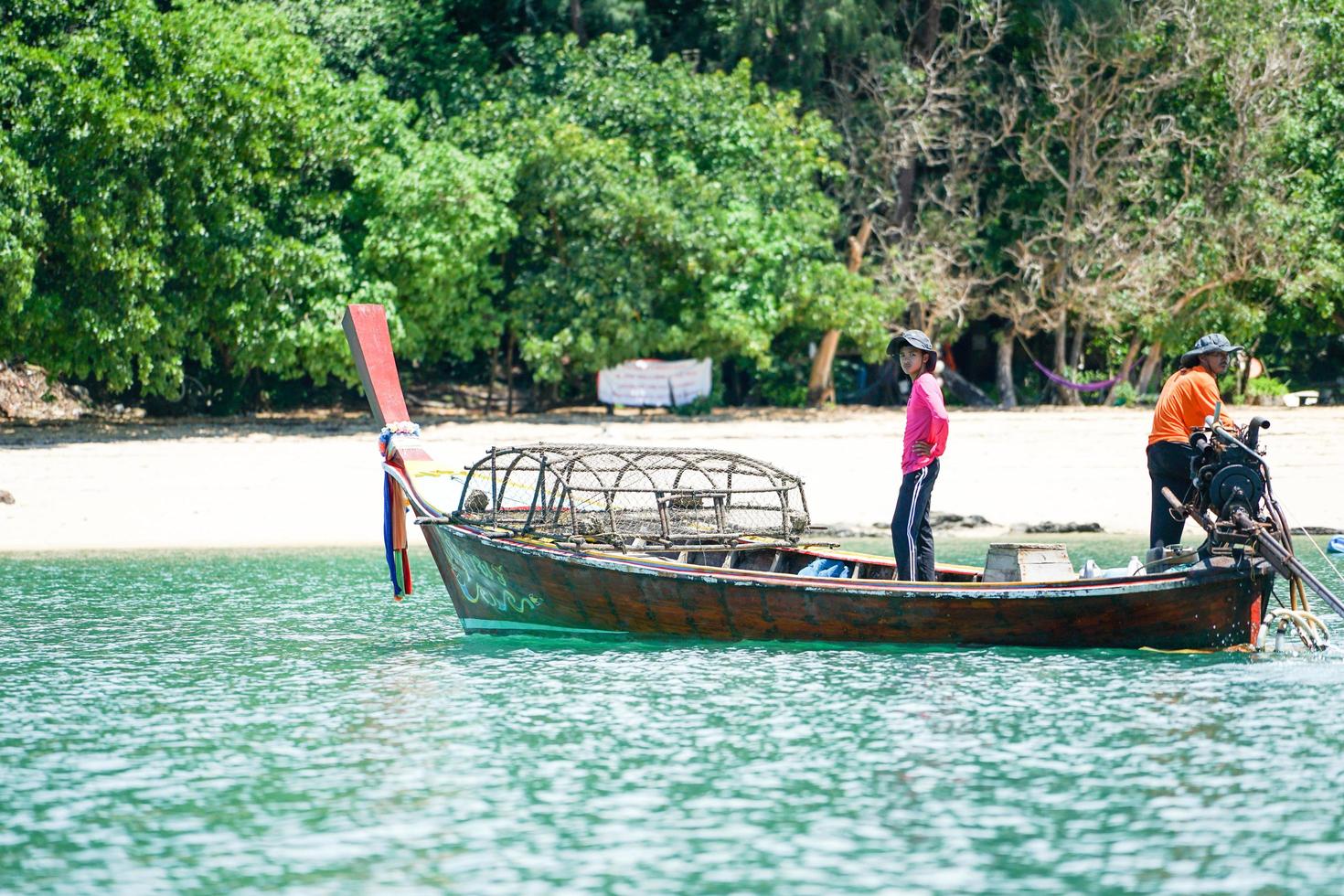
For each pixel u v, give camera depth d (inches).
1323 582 1891.0
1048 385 4635.8
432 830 845.8
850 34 4180.6
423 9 4284.0
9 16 3341.5
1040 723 1077.8
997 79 4581.7
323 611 1692.9
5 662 1360.7
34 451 3043.8
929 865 782.5
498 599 1483.8
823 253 4168.3
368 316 1643.7
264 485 2763.3
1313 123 4498.0
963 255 4539.9
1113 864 781.9
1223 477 1283.2
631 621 1424.7
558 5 4261.8
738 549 1492.4
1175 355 4596.5
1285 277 4284.0
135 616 1646.2
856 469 2925.7
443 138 3892.7
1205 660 1305.4
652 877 767.1
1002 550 1407.5
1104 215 4207.7
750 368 4739.2
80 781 951.0
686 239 3710.6
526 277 3846.0
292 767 979.3
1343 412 3951.8
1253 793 903.7
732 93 4035.4
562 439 3282.5
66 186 3233.3
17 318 3255.4
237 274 3356.3
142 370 3415.4
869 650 1366.9
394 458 1577.3
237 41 3435.0
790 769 964.0
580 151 3732.8
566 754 1005.8
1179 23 4180.6
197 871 780.0
